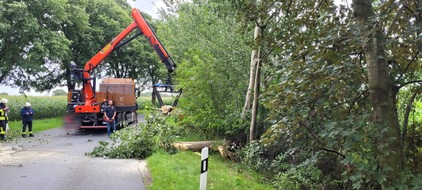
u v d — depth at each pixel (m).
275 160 10.34
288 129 7.06
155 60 41.56
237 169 10.74
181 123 14.89
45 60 27.66
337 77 6.37
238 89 14.81
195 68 14.59
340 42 5.98
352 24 5.38
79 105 18.89
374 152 5.71
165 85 19.23
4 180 8.00
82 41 31.62
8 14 22.22
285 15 7.47
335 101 6.84
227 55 14.66
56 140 15.59
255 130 12.38
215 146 12.70
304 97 6.69
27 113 16.88
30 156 11.05
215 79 14.45
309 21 7.30
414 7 5.14
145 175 8.73
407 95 7.64
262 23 8.05
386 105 5.76
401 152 5.96
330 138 6.17
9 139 15.52
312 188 8.74
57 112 28.70
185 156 11.16
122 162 10.42
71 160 10.52
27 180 8.02
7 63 23.52
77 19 29.47
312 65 6.24
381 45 5.57
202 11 18.77
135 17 19.67
